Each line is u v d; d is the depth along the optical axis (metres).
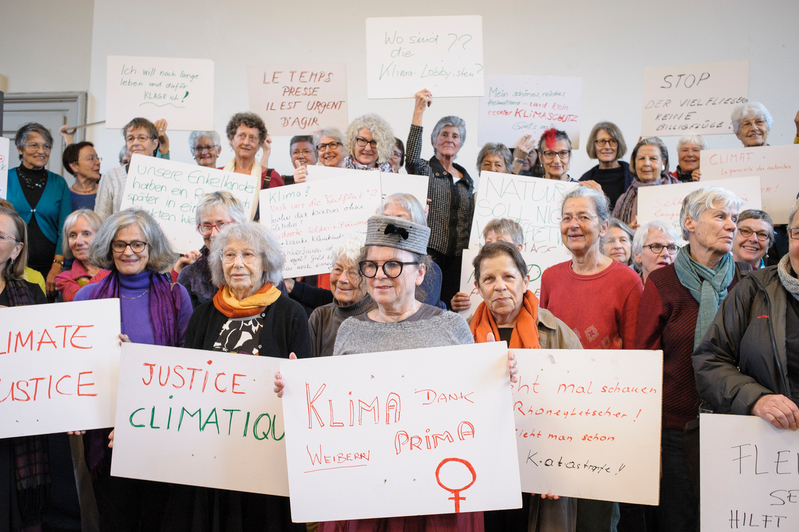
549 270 2.97
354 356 1.83
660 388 1.95
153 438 2.02
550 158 3.75
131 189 3.30
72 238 3.19
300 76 3.88
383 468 1.77
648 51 5.01
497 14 5.18
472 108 5.13
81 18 5.48
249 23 5.36
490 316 2.33
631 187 3.77
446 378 1.79
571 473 1.97
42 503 2.37
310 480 1.78
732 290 2.09
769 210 3.41
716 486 1.86
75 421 2.16
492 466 1.74
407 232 1.90
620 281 2.74
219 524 2.07
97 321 2.22
